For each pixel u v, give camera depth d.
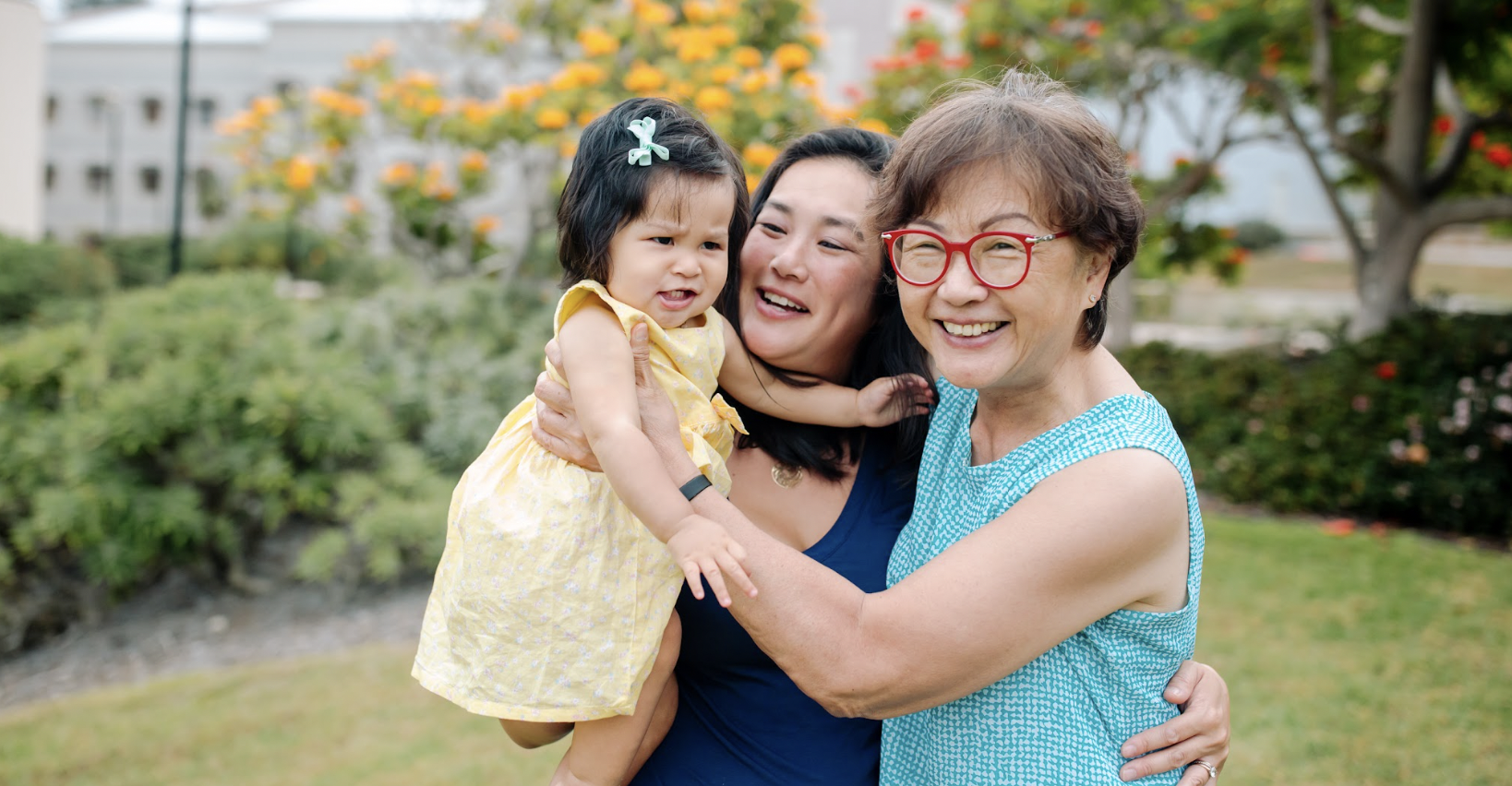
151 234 19.69
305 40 22.09
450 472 5.68
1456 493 6.11
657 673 1.70
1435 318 7.07
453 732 3.91
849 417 1.82
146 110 28.17
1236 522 6.38
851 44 16.69
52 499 4.80
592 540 1.65
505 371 6.15
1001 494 1.47
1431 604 4.96
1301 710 3.93
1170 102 9.38
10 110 15.38
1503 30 7.18
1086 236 1.36
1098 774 1.42
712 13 6.71
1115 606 1.39
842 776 1.73
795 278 1.78
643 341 1.63
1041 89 1.47
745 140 5.84
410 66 9.44
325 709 4.09
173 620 5.08
